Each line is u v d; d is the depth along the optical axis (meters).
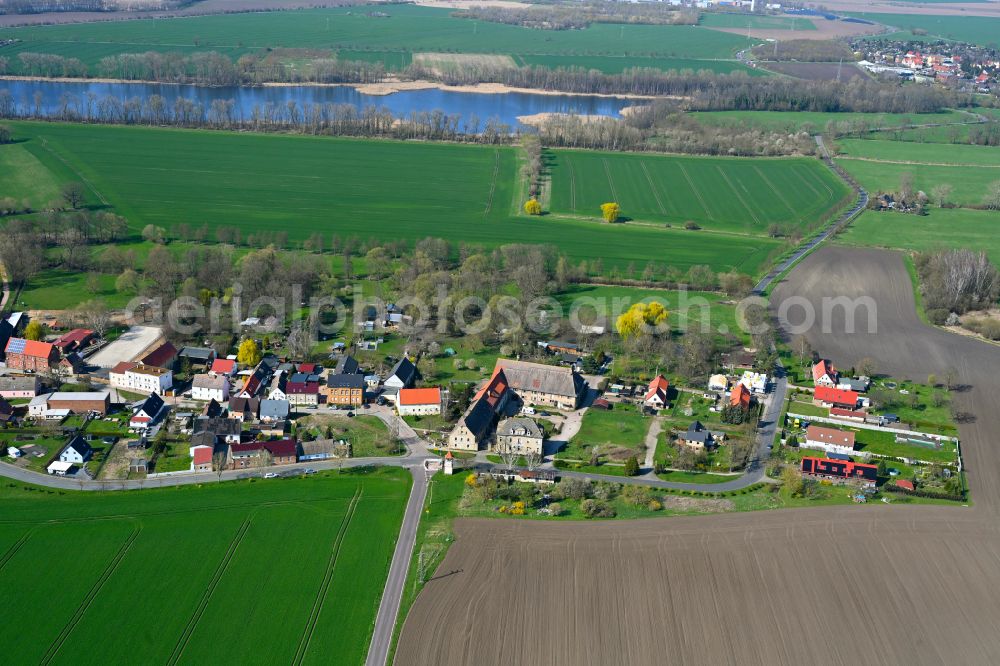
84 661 195.88
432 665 197.88
